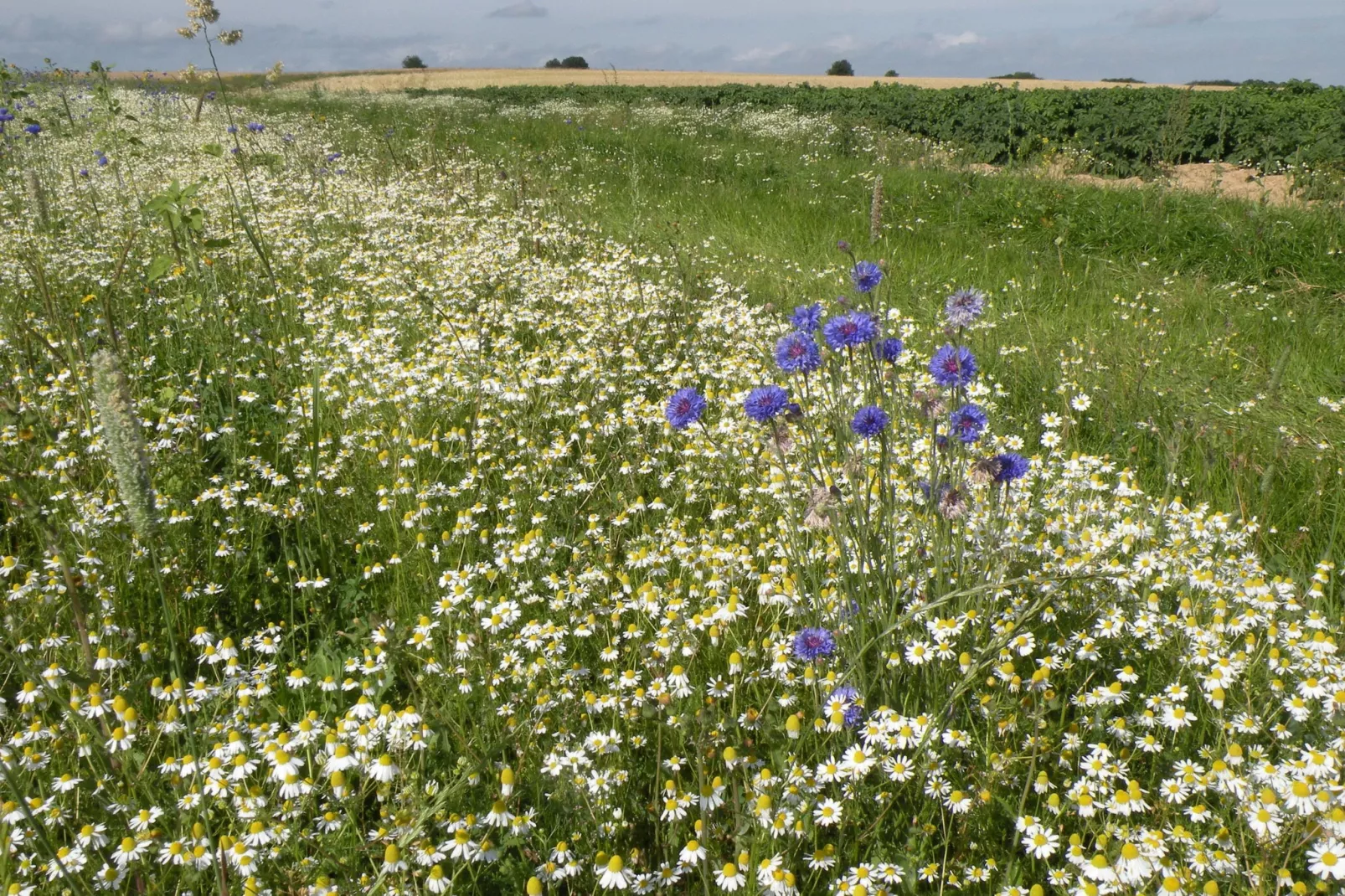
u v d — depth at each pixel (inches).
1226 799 91.7
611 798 98.2
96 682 107.0
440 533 156.7
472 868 91.5
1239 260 343.6
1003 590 112.5
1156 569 129.3
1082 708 106.6
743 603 130.3
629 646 121.4
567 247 333.4
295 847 89.5
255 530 155.0
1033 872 91.6
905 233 401.7
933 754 97.5
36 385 182.2
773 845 88.5
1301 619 123.7
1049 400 220.1
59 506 152.9
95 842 88.0
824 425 154.4
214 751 97.0
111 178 407.5
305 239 312.8
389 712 95.3
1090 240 380.5
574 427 188.4
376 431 183.8
